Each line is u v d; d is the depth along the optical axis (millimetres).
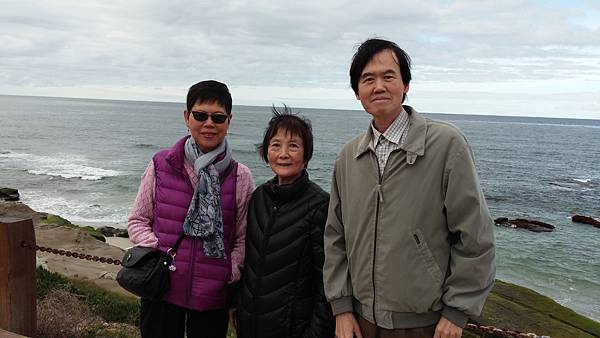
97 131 89625
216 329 3428
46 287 6789
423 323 2551
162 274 3076
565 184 43906
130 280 3057
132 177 37844
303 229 2998
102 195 31094
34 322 4250
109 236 20844
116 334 5512
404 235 2502
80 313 5938
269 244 3041
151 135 85812
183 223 3193
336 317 2818
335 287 2807
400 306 2541
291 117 3121
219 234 3195
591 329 9250
